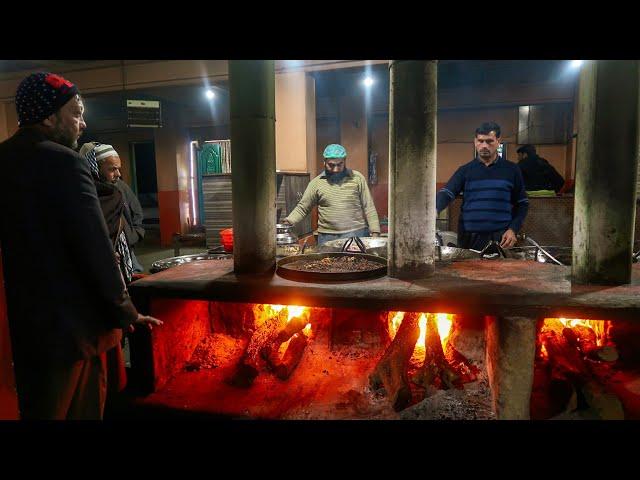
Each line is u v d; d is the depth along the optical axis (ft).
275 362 7.64
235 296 6.66
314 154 22.53
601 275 6.27
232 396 7.30
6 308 5.04
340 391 7.29
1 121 24.91
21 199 4.95
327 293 6.31
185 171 35.40
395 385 6.65
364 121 30.32
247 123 6.87
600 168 5.98
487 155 10.75
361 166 30.71
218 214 17.57
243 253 7.27
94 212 5.16
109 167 10.01
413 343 7.20
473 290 6.13
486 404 6.70
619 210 6.01
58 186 4.95
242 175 6.99
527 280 6.67
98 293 5.27
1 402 5.02
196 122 34.99
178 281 6.90
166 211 34.81
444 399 6.81
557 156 30.30
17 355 5.17
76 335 5.17
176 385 7.70
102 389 5.92
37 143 5.05
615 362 7.76
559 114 29.94
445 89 30.55
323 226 14.25
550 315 5.80
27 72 24.16
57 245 5.07
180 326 8.14
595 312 5.68
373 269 6.87
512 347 5.92
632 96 5.64
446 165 32.68
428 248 6.81
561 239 14.48
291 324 8.00
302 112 20.84
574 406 6.45
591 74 5.78
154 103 22.35
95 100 31.35
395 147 6.54
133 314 5.57
